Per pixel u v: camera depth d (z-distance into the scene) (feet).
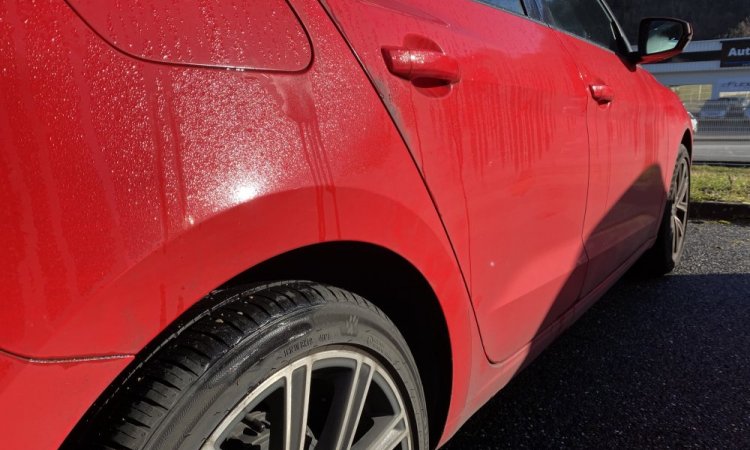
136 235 2.65
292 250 3.59
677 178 11.92
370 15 4.13
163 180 2.75
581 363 8.96
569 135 6.40
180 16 2.99
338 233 3.53
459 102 4.67
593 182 7.16
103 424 2.93
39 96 2.47
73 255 2.49
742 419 7.40
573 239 6.86
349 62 3.79
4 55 2.41
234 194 2.95
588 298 7.92
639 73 9.67
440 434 5.18
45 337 2.44
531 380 8.46
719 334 9.85
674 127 10.79
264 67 3.27
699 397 7.92
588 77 7.14
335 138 3.53
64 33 2.57
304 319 3.49
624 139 8.14
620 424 7.32
